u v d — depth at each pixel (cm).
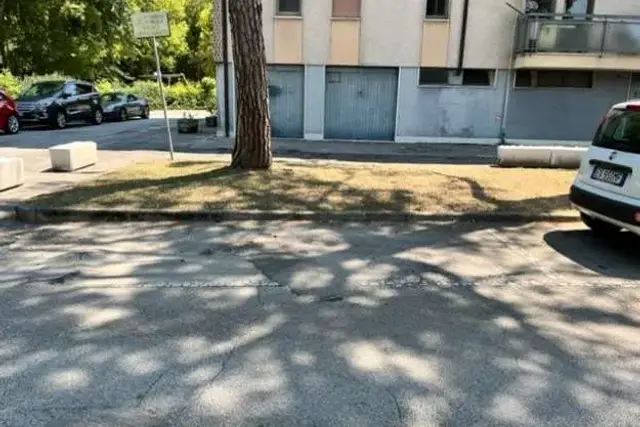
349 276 518
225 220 711
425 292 481
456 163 1309
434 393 320
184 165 1054
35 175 980
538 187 920
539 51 1644
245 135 968
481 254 601
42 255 564
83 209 705
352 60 1730
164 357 354
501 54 1736
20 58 3028
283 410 300
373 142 1755
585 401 316
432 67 1745
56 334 384
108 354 357
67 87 2175
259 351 365
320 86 1752
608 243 652
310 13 1702
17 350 360
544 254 606
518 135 1794
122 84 3906
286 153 1438
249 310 432
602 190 620
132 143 1570
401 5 1700
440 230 696
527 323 422
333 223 714
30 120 1959
